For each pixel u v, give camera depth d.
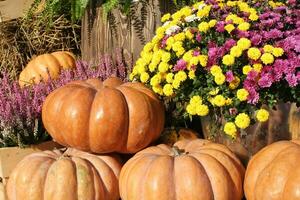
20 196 2.44
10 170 2.86
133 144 2.51
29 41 4.23
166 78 2.54
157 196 2.18
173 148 2.34
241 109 2.33
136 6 3.20
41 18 4.18
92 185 2.42
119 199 2.57
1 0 4.20
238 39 2.41
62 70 3.64
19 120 2.88
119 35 3.34
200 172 2.21
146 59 2.71
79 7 3.41
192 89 2.49
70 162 2.44
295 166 2.04
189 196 2.17
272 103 2.29
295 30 2.42
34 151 2.91
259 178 2.13
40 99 3.05
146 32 3.22
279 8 2.57
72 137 2.48
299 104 2.30
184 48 2.54
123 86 2.62
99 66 3.29
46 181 2.43
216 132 2.50
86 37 3.69
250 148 2.42
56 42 4.27
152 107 2.54
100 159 2.53
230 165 2.29
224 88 2.35
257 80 2.27
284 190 2.02
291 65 2.24
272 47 2.28
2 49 4.21
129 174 2.31
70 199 2.39
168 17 2.86
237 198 2.27
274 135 2.37
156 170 2.22
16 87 3.18
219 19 2.57
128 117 2.48
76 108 2.46
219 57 2.36
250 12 2.56
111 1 3.18
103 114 2.43
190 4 3.19
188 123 2.89
